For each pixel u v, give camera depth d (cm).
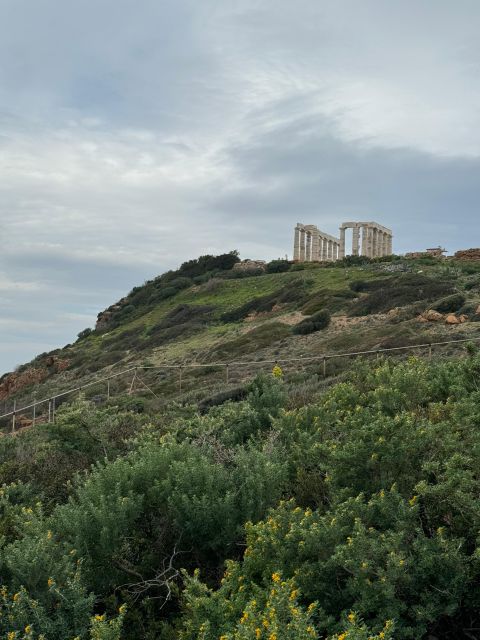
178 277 8269
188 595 466
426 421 677
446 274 5106
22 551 533
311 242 9162
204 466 673
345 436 736
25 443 1278
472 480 474
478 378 947
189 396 2036
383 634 352
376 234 9588
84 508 627
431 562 420
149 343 5375
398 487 544
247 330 4781
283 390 1443
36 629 455
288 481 697
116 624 438
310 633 354
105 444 1035
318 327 4112
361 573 423
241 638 370
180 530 618
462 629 433
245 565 498
